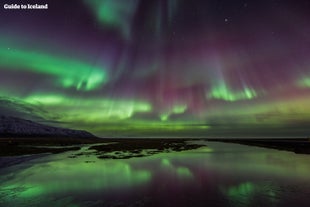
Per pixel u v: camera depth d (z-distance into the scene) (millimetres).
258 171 28078
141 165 33938
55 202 15648
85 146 89625
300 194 17344
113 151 63031
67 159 42125
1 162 37469
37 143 100688
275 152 57125
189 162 37750
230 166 32812
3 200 16078
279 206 14594
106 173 27219
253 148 76562
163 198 16703
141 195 17438
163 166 33000
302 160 38438
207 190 18953
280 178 23531
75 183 21547
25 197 16875
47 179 23438
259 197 16672
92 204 15305
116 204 15312
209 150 68250
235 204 15133
